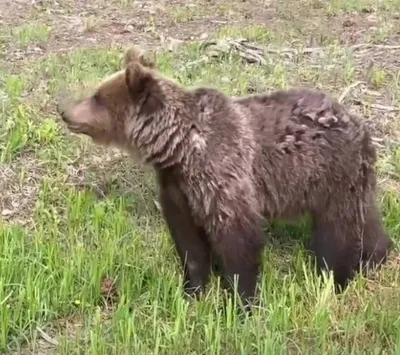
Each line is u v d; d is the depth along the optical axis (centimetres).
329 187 956
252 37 1834
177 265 988
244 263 902
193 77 1510
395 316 874
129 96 920
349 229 977
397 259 1038
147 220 1091
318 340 839
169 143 894
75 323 898
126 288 920
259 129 926
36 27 1870
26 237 1030
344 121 952
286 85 1480
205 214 895
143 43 1825
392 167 1227
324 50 1723
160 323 873
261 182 926
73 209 1075
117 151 1221
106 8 2141
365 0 2217
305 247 1041
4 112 1302
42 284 915
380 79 1513
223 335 845
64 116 954
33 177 1169
